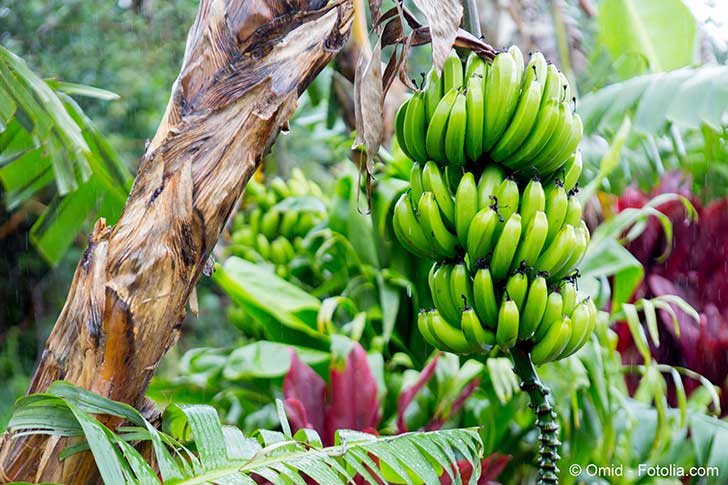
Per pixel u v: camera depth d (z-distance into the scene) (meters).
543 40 5.60
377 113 2.13
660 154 4.90
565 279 2.28
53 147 2.96
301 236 4.41
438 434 2.11
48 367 2.01
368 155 2.13
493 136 2.16
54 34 8.30
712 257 4.14
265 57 2.05
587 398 3.46
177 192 2.00
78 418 1.85
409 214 2.26
